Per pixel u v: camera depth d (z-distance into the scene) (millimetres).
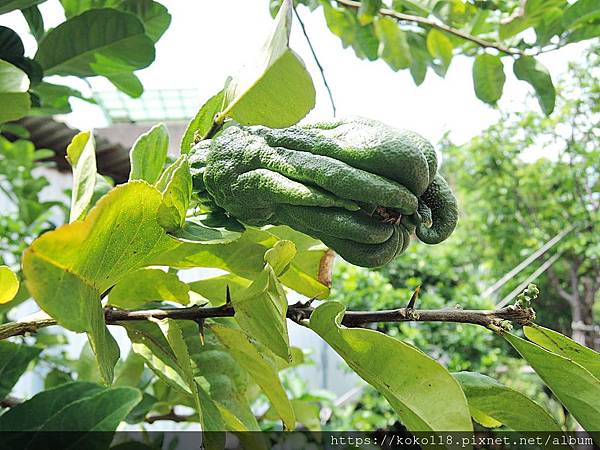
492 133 6168
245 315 734
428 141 735
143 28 1208
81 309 587
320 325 676
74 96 1430
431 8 1739
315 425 1715
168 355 892
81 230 546
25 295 1155
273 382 888
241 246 852
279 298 673
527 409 749
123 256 668
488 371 4117
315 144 718
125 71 1296
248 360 898
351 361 657
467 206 6777
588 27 1643
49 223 2332
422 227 730
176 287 907
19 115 887
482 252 6477
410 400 611
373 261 722
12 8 1063
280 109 677
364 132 700
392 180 688
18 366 973
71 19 1161
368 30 1956
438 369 592
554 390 716
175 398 1330
